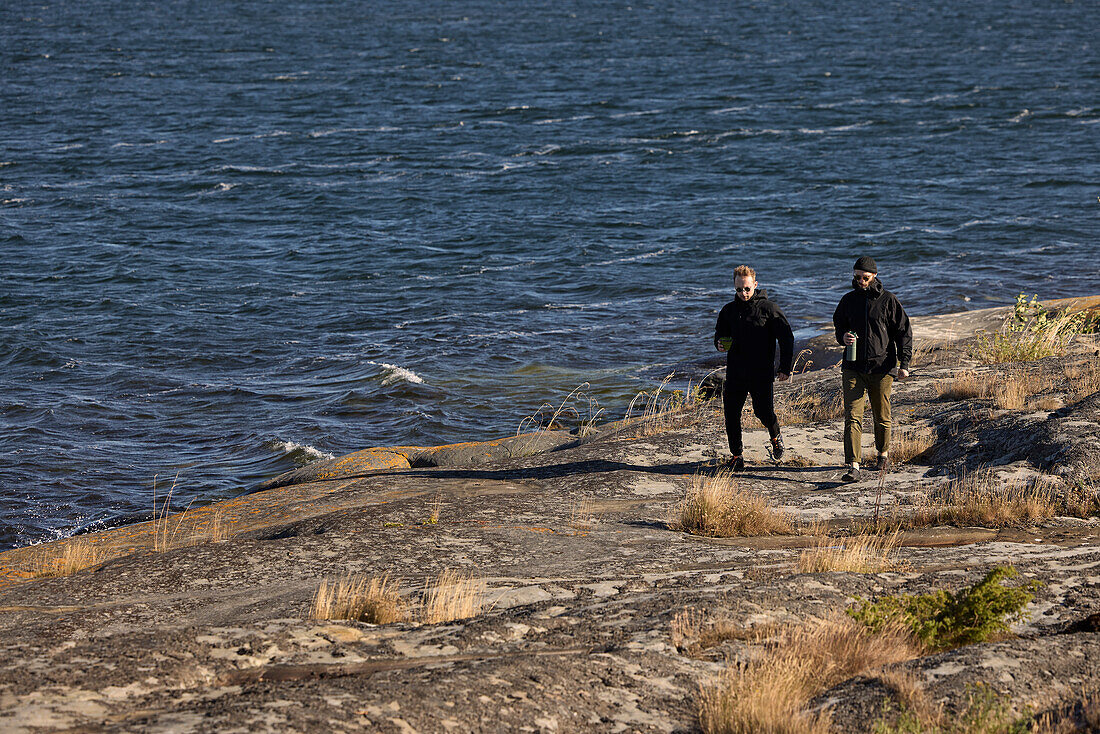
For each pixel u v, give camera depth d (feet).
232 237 116.16
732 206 129.70
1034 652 15.38
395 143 186.60
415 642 16.39
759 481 30.99
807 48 362.74
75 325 80.38
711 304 85.76
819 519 27.04
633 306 85.76
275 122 212.43
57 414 59.93
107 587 21.67
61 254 106.11
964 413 34.73
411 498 30.78
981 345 47.91
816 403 40.45
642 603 18.21
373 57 342.64
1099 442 28.45
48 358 71.26
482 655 15.83
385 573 21.97
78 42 378.73
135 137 191.42
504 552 23.90
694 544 24.66
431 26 470.39
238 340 76.59
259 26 465.06
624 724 13.61
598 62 326.03
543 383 65.05
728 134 189.37
